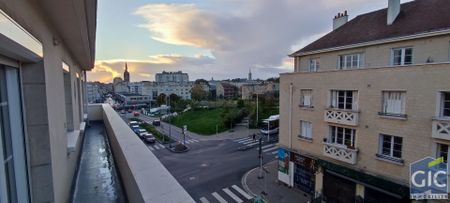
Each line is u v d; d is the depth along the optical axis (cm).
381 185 1085
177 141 3150
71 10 261
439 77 870
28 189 231
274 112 4094
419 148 944
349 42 1366
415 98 939
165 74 14150
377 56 1228
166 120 4962
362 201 1189
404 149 991
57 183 281
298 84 1457
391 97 1030
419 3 1288
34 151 238
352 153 1164
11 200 200
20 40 176
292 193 1554
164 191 217
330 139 1311
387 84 1023
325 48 1461
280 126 1633
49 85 274
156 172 263
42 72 243
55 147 282
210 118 4553
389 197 1075
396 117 997
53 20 291
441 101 881
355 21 1585
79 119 720
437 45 1022
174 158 2420
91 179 382
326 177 1369
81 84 857
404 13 1288
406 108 970
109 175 397
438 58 1021
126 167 310
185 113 5497
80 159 485
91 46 514
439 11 1125
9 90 203
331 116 1252
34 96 238
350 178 1218
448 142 867
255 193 1588
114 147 475
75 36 386
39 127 241
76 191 340
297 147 1511
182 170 2064
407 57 1135
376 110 1073
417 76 927
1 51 173
